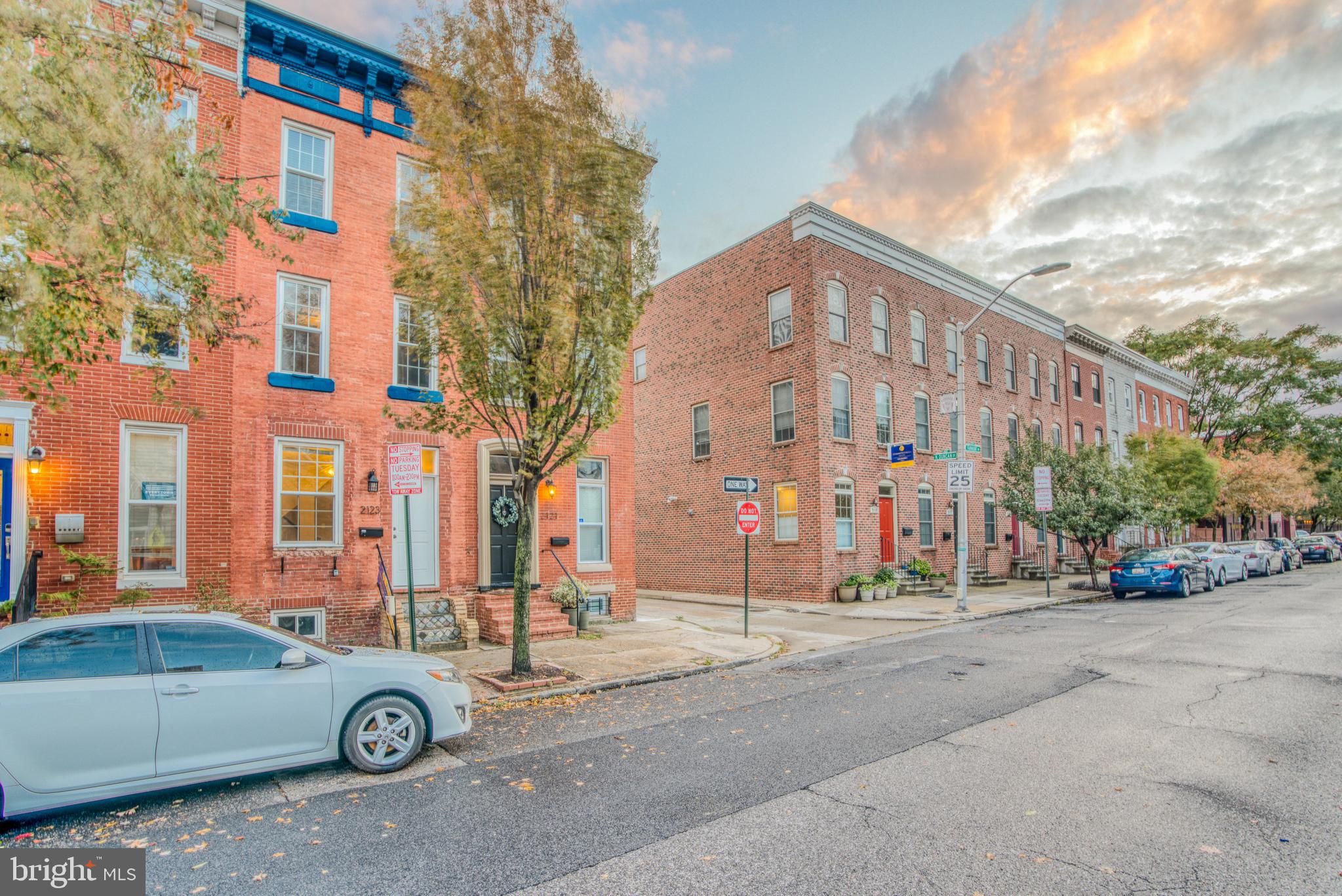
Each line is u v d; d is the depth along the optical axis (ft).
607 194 31.32
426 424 31.55
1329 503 174.29
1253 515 145.07
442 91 30.71
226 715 18.34
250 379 37.96
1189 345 164.45
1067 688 29.63
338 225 41.24
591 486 51.93
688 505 83.82
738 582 77.00
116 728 17.11
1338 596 62.69
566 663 36.50
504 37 30.81
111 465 33.81
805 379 71.10
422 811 17.39
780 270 74.59
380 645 40.11
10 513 31.12
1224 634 42.65
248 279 38.34
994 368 93.45
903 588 71.92
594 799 18.04
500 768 20.68
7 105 18.83
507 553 46.52
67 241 19.80
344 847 15.38
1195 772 19.19
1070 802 17.29
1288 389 156.25
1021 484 76.54
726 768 20.25
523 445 32.53
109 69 21.01
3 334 19.90
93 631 17.92
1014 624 51.60
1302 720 23.94
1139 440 105.19
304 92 41.04
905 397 79.61
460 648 40.27
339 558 39.78
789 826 16.15
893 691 29.89
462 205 31.81
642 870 14.16
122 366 34.35
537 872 14.12
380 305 42.42
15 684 16.57
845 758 20.95
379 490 41.32
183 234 22.24
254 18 39.19
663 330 89.04
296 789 19.06
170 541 35.45
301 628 38.83
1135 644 39.99
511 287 30.22
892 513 76.18
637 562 90.89
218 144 25.43
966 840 15.30
